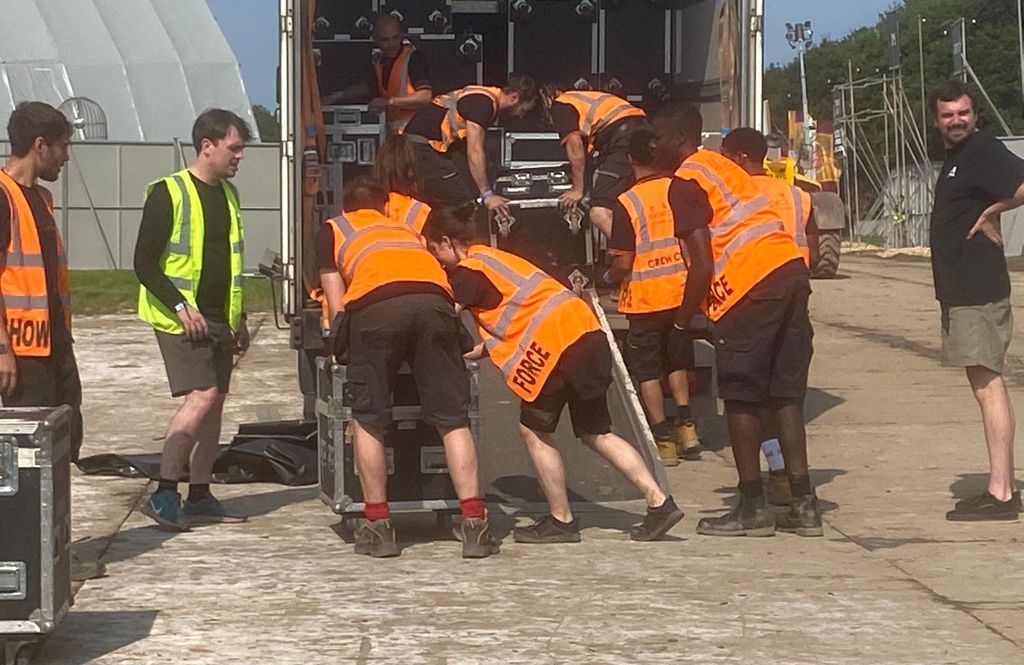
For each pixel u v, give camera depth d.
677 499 8.10
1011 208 7.25
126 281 24.31
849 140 53.22
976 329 7.32
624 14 11.99
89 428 10.73
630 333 9.09
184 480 8.59
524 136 11.62
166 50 36.47
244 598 6.00
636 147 8.98
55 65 35.12
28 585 5.00
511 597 6.00
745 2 10.02
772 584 6.21
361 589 6.13
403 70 10.88
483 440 8.52
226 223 7.28
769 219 7.02
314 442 8.93
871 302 21.55
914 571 6.45
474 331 8.64
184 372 7.26
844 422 10.78
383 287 6.61
